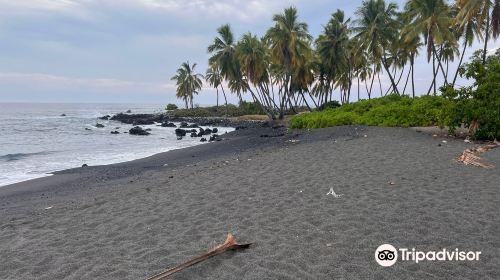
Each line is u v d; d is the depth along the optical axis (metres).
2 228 6.54
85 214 7.10
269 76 55.00
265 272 4.18
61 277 4.32
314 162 11.00
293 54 42.12
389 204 6.52
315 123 26.12
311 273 4.14
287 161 11.53
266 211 6.47
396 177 8.52
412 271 4.16
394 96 27.53
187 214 6.60
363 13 39.00
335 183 8.23
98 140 29.86
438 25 31.36
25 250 5.27
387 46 39.38
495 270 4.13
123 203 7.78
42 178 13.20
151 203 7.58
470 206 6.27
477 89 14.88
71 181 12.35
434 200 6.65
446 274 4.07
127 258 4.77
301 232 5.38
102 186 10.92
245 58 45.59
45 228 6.37
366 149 12.71
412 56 38.34
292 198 7.20
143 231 5.82
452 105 15.43
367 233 5.25
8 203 9.34
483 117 14.18
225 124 50.03
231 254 4.72
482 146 12.63
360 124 22.64
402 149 12.37
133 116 67.88
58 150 22.97
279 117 50.56
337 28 44.84
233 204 7.05
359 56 42.44
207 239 5.32
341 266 4.29
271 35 42.97
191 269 4.34
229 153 17.59
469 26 32.66
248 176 9.58
